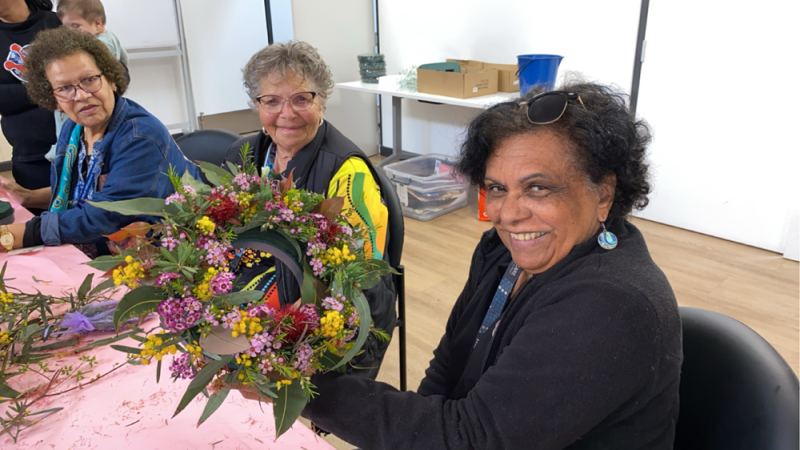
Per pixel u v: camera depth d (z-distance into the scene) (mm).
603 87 797
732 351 834
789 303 2455
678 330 741
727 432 803
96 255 1649
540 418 689
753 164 2920
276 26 5176
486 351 904
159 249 660
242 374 647
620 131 736
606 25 3279
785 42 2654
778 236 2928
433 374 1098
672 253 2977
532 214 765
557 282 779
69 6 2531
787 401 736
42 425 846
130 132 1629
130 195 1588
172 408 878
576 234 786
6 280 1182
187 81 4738
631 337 681
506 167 763
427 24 4359
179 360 669
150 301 645
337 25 4590
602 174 754
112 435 817
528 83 3049
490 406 709
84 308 1076
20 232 1499
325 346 692
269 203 731
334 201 782
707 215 3174
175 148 1747
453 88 3432
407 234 3410
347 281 731
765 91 2777
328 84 1403
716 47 2879
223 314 630
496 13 3846
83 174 1759
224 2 4914
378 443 750
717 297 2514
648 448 779
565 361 689
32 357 973
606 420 743
